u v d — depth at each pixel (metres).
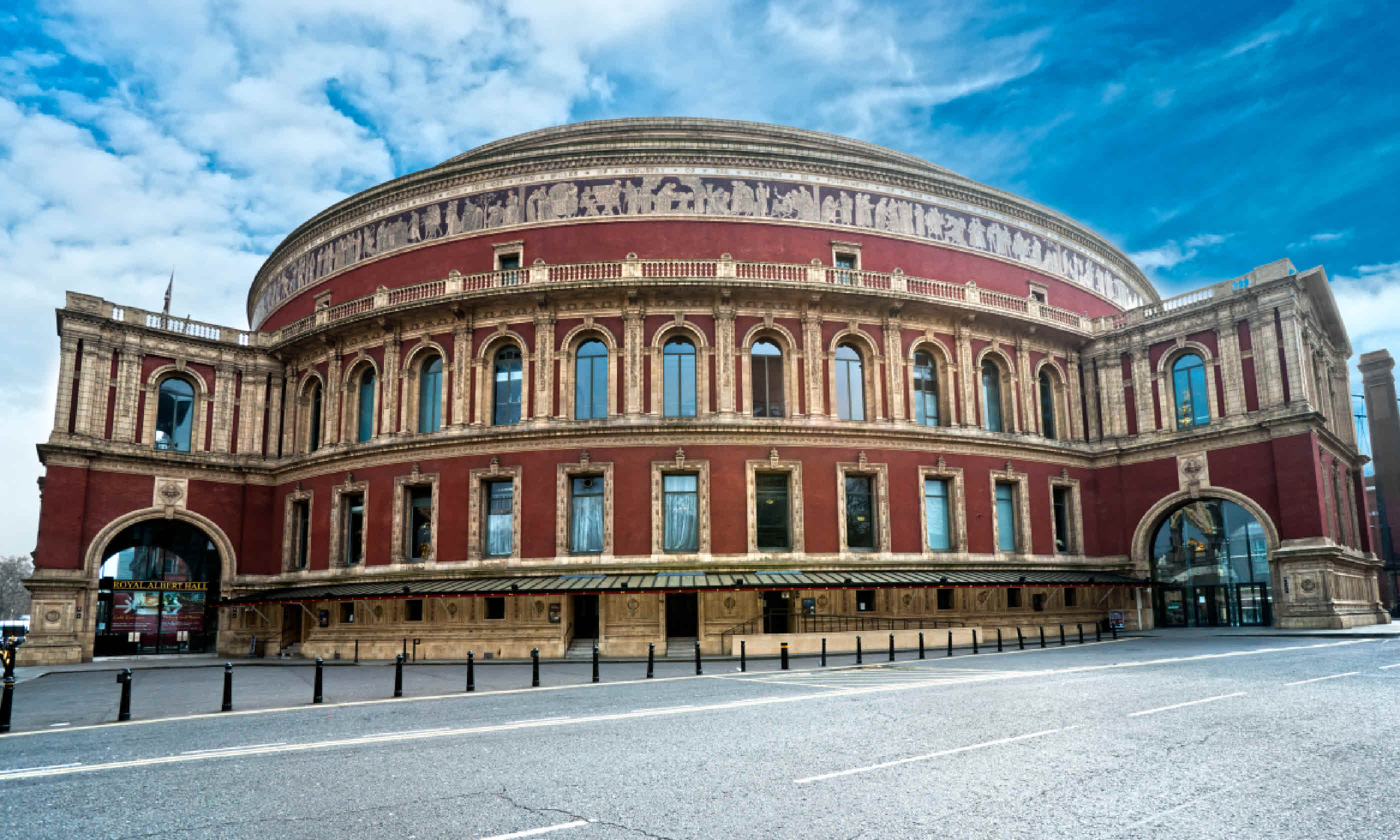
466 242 46.56
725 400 41.94
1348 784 10.35
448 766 12.80
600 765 12.59
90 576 44.81
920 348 46.47
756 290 42.50
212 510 48.53
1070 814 9.27
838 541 41.94
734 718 17.06
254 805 10.67
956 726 15.15
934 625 42.16
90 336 46.25
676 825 9.29
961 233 49.88
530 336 43.12
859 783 10.98
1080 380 51.53
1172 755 12.16
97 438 45.78
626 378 42.00
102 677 33.50
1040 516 47.59
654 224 45.12
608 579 38.50
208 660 44.81
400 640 40.62
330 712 19.95
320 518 46.59
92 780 12.34
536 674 25.55
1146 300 64.50
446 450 42.94
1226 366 45.22
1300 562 41.62
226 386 49.84
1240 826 8.75
